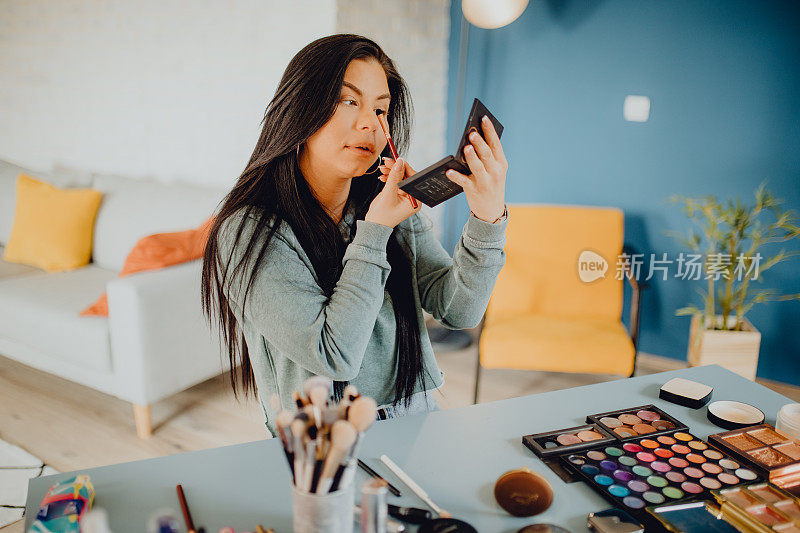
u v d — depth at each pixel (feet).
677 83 8.84
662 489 2.86
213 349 7.80
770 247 8.64
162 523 1.97
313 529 2.16
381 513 2.10
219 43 9.37
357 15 8.59
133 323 6.73
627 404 3.79
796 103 8.11
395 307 3.58
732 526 2.57
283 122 3.11
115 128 11.00
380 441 3.27
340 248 3.46
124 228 9.32
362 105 3.17
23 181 9.86
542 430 3.44
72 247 9.39
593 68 9.41
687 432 3.43
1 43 12.08
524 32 9.89
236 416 7.68
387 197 3.04
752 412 3.61
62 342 7.36
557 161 10.07
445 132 11.10
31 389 8.25
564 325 7.95
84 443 6.97
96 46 10.71
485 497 2.83
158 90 10.24
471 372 9.25
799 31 7.90
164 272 7.15
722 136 8.70
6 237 10.61
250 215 3.14
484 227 3.25
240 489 2.85
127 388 7.03
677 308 9.51
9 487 6.10
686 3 8.54
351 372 3.06
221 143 9.77
